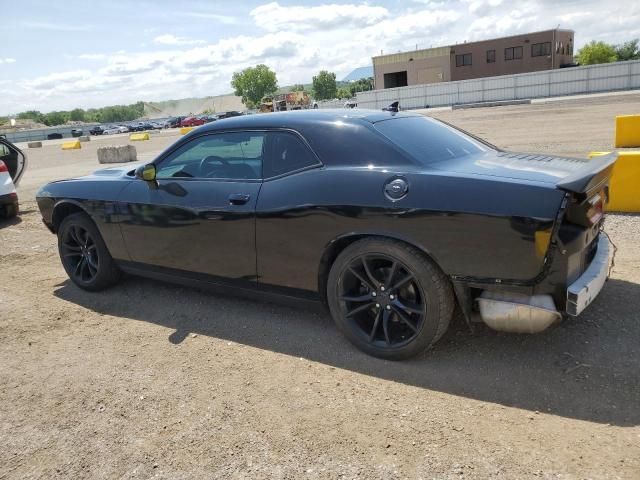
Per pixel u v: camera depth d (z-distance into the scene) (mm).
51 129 88688
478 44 67125
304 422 2715
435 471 2289
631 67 43281
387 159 3174
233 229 3656
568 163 3229
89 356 3641
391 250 3037
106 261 4656
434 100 52281
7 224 8234
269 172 3562
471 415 2666
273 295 3691
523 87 47812
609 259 3148
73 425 2859
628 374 2896
